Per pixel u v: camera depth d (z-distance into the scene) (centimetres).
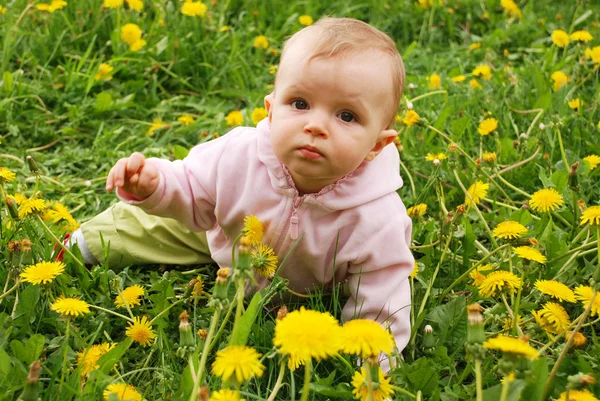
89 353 159
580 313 196
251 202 187
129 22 370
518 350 130
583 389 157
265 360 171
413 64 380
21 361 159
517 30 405
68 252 196
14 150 291
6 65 330
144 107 335
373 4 439
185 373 149
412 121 260
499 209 245
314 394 160
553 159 272
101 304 192
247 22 410
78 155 295
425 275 207
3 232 203
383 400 143
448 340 184
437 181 230
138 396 145
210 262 222
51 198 268
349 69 165
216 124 313
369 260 183
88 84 325
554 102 304
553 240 211
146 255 220
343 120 169
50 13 361
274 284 182
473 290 198
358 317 183
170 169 190
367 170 186
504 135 291
